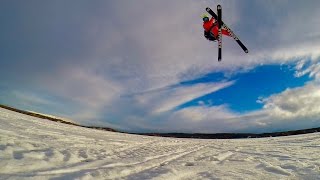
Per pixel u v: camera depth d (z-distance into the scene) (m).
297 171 6.26
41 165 4.54
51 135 9.62
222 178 5.04
